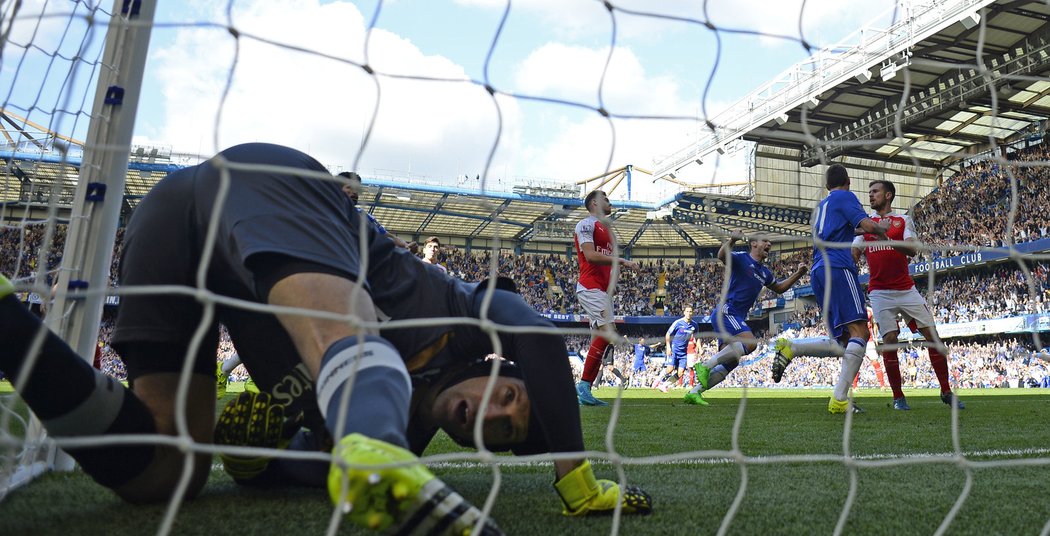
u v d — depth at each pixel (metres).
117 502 1.77
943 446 3.47
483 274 34.62
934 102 19.88
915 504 1.90
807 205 28.58
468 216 31.33
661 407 6.90
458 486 2.21
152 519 1.60
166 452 1.62
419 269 1.69
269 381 1.65
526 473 2.54
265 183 1.44
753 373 25.53
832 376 23.08
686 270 35.94
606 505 1.69
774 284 7.11
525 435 1.66
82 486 1.97
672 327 12.48
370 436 1.03
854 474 1.28
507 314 1.59
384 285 1.62
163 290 0.87
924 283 26.58
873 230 5.14
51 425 1.37
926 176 27.73
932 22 16.72
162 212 1.60
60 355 1.31
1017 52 17.70
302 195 1.45
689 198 28.58
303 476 1.98
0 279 1.21
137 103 2.25
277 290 1.28
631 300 34.91
